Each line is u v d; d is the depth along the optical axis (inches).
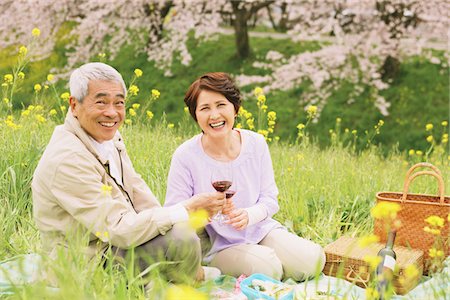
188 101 133.2
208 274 127.2
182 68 645.9
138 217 111.0
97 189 111.4
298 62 616.1
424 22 573.9
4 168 173.2
